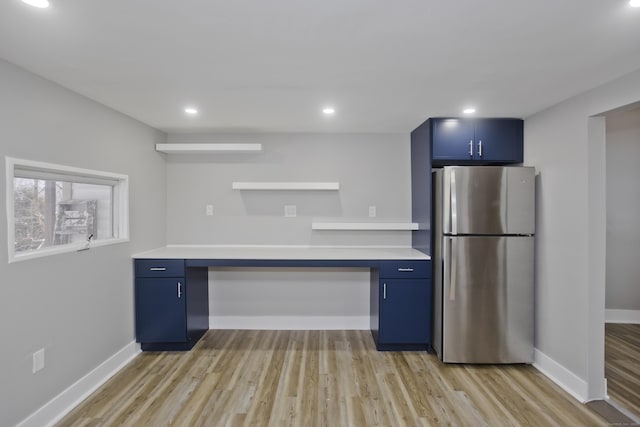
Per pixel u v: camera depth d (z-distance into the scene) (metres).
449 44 1.65
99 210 2.71
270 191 3.66
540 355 2.78
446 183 2.78
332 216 3.65
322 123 3.22
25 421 1.92
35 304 1.98
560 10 1.35
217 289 3.67
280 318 3.68
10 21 1.42
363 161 3.64
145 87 2.23
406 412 2.20
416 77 2.07
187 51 1.72
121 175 2.83
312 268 3.67
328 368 2.78
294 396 2.37
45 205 2.18
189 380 2.58
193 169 3.66
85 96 2.41
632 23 1.45
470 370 2.77
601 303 2.33
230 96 2.42
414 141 3.48
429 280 3.04
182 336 3.04
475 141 3.02
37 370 1.99
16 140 1.88
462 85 2.21
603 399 2.34
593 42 1.63
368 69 1.95
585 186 2.34
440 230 2.88
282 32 1.53
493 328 2.81
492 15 1.39
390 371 2.74
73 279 2.29
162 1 1.28
